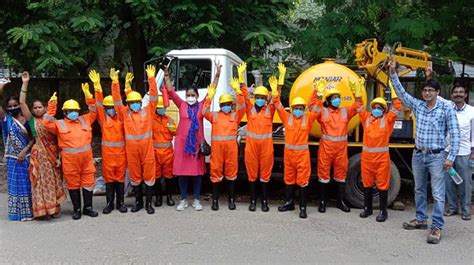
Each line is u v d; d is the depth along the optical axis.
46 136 6.14
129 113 6.50
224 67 7.55
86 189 6.38
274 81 6.49
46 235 5.57
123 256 4.89
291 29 11.03
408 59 7.29
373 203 6.99
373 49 7.15
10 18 10.30
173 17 9.96
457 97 6.36
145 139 6.48
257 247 5.17
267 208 6.76
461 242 5.41
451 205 6.61
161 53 9.50
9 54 10.90
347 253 5.01
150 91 6.53
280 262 4.74
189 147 6.59
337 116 6.55
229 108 6.64
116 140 6.50
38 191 6.08
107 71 15.38
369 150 6.30
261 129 6.57
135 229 5.81
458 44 10.42
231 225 6.00
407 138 7.10
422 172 5.66
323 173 6.64
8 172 6.15
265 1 10.90
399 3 9.52
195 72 7.61
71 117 6.16
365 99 6.79
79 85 14.28
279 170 7.40
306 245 5.25
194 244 5.26
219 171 6.71
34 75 12.45
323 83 6.41
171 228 5.86
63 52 9.57
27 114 6.04
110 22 10.20
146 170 6.55
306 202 7.02
